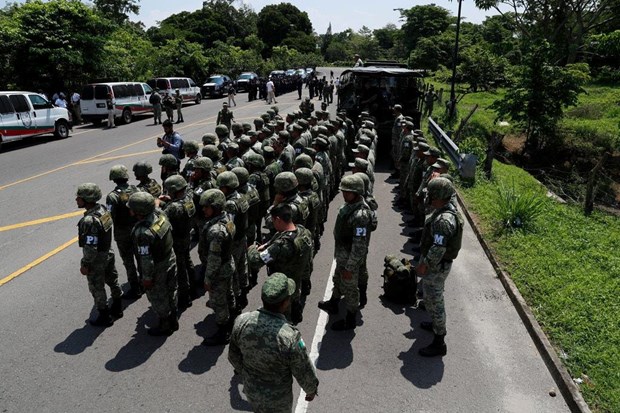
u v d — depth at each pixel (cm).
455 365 505
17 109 1709
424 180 784
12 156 1578
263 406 331
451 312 611
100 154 1563
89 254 529
